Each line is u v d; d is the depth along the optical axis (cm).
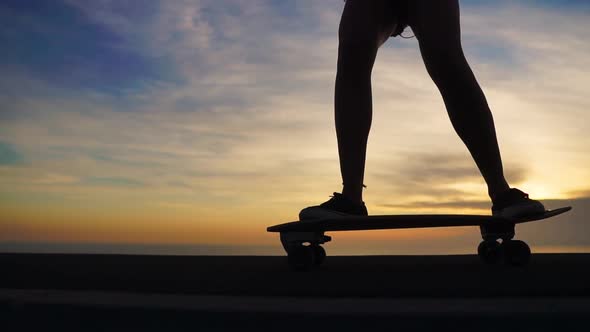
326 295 88
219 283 105
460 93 167
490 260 166
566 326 62
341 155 174
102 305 71
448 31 167
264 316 66
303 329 65
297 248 143
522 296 84
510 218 152
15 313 73
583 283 97
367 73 177
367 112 176
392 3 177
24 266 152
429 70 171
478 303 74
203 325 67
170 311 68
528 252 148
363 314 64
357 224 155
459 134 173
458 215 153
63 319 71
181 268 150
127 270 138
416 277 112
